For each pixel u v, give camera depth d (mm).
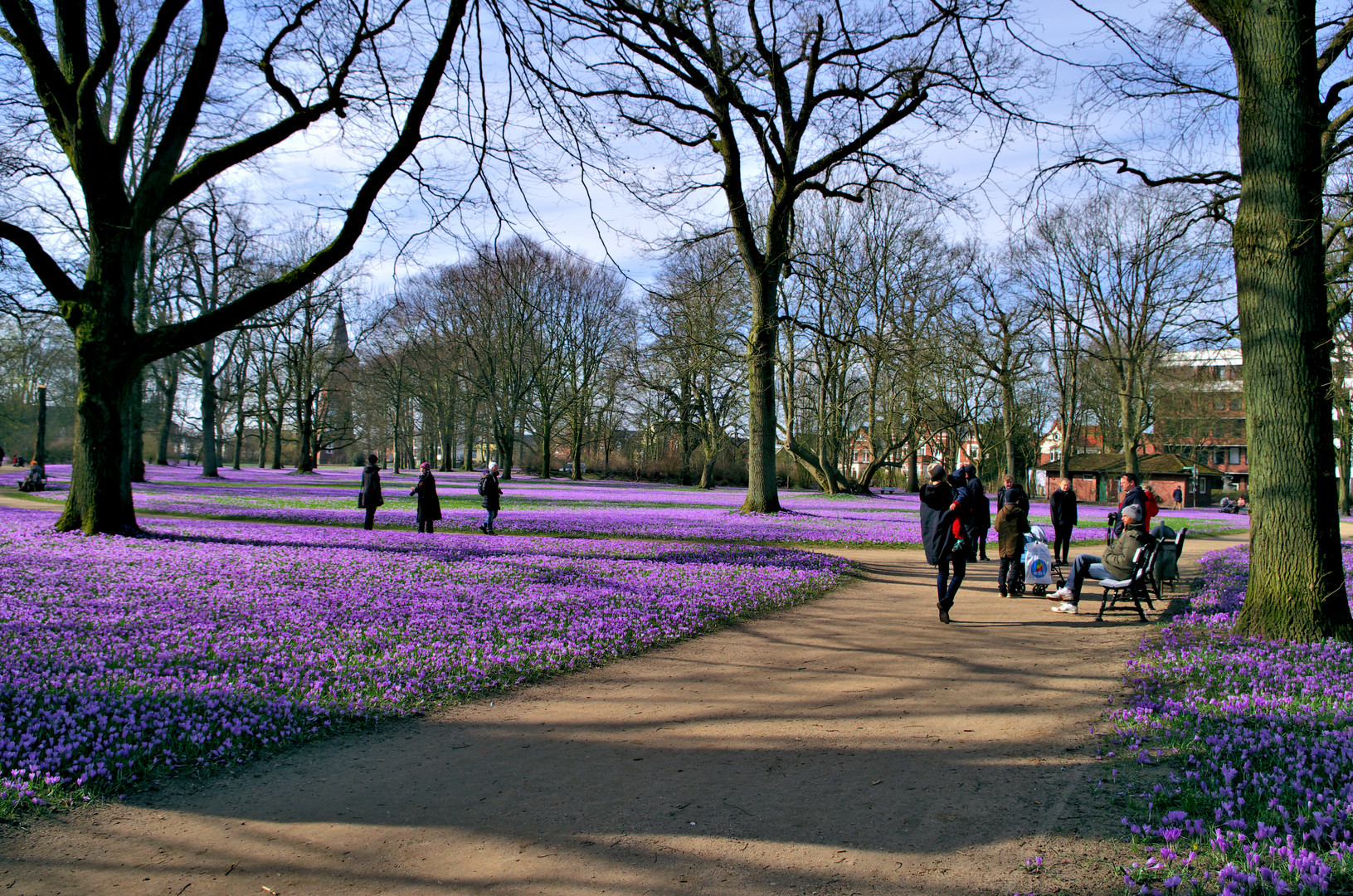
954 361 37688
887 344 23781
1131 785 4246
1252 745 4504
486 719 5539
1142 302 45719
